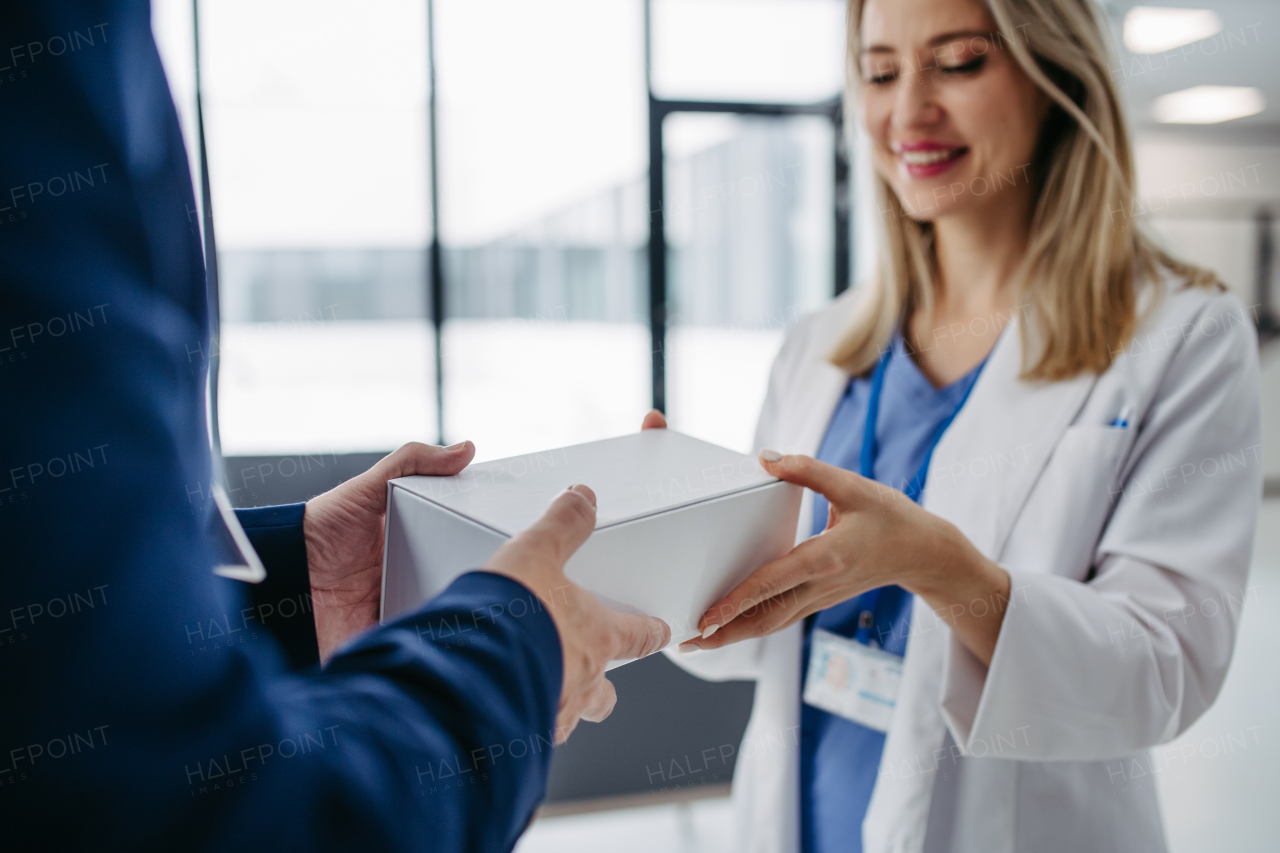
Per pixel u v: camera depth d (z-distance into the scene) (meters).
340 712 0.27
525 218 2.80
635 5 2.79
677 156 2.91
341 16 2.63
